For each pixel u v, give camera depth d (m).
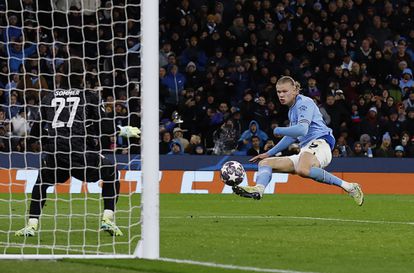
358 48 46.62
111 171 19.02
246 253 16.03
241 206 30.06
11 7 40.81
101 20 41.75
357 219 24.39
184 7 45.81
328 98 42.72
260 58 44.97
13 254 15.69
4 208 27.67
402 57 46.59
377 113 42.88
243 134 40.78
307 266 14.44
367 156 41.06
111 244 17.14
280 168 22.33
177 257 15.37
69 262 14.59
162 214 25.89
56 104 19.20
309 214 26.38
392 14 48.84
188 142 39.47
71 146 19.00
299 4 47.12
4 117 35.62
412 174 39.81
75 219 23.17
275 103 42.44
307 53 45.69
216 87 43.19
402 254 16.16
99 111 19.03
